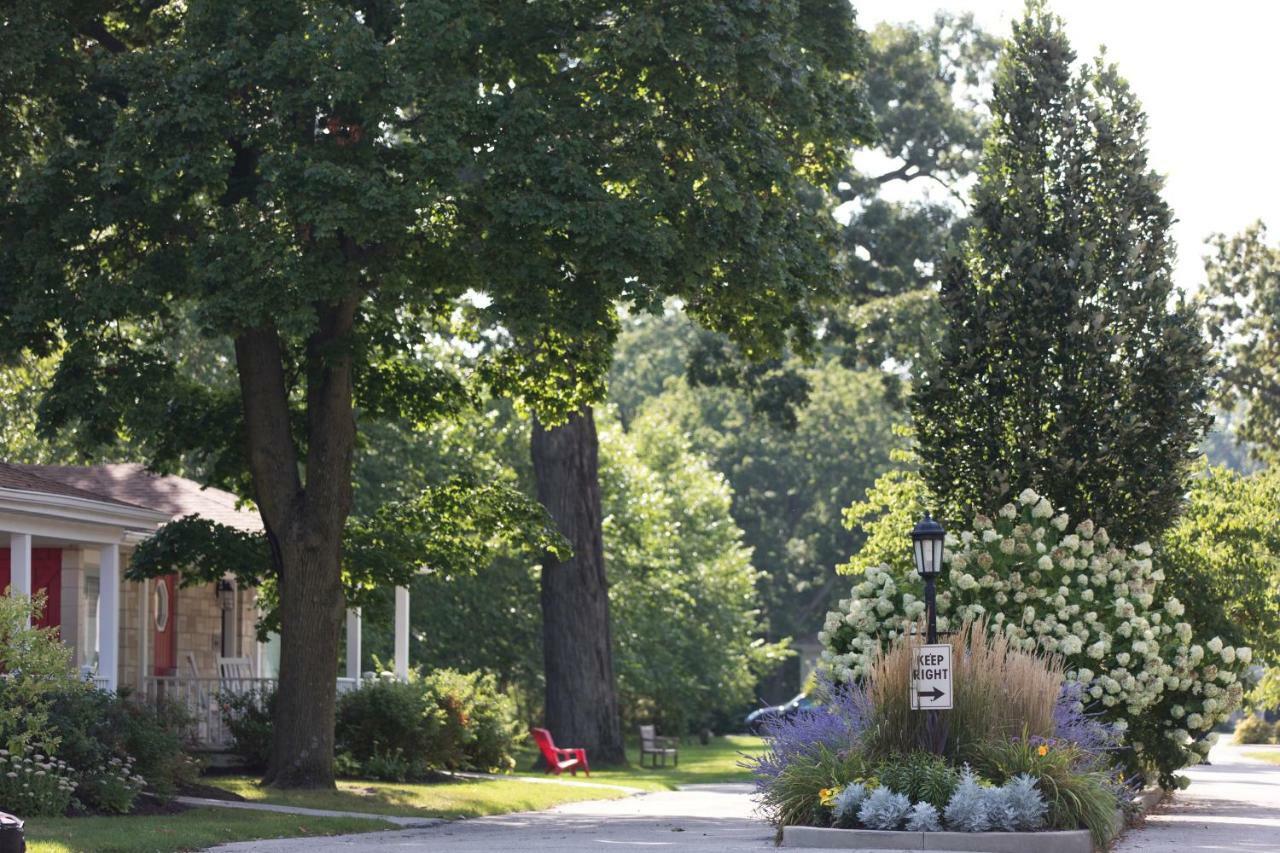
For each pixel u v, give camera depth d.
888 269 44.56
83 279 22.52
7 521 23.36
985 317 22.92
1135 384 22.47
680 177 22.22
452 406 26.84
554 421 27.28
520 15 22.22
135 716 21.97
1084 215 23.00
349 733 28.58
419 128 21.03
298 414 26.16
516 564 46.66
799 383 43.41
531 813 24.20
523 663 48.25
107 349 23.45
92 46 24.78
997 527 22.20
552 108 21.78
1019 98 23.70
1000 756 16.39
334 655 24.27
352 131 21.61
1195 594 23.81
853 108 24.80
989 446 22.70
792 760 17.12
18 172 24.66
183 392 25.42
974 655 17.31
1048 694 17.19
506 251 21.02
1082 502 22.52
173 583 32.91
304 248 21.11
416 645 47.03
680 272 21.80
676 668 55.16
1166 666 20.95
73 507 24.23
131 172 21.67
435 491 27.06
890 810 15.73
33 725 19.00
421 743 29.14
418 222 21.22
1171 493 22.34
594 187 20.83
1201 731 22.17
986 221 23.50
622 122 21.94
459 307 27.05
